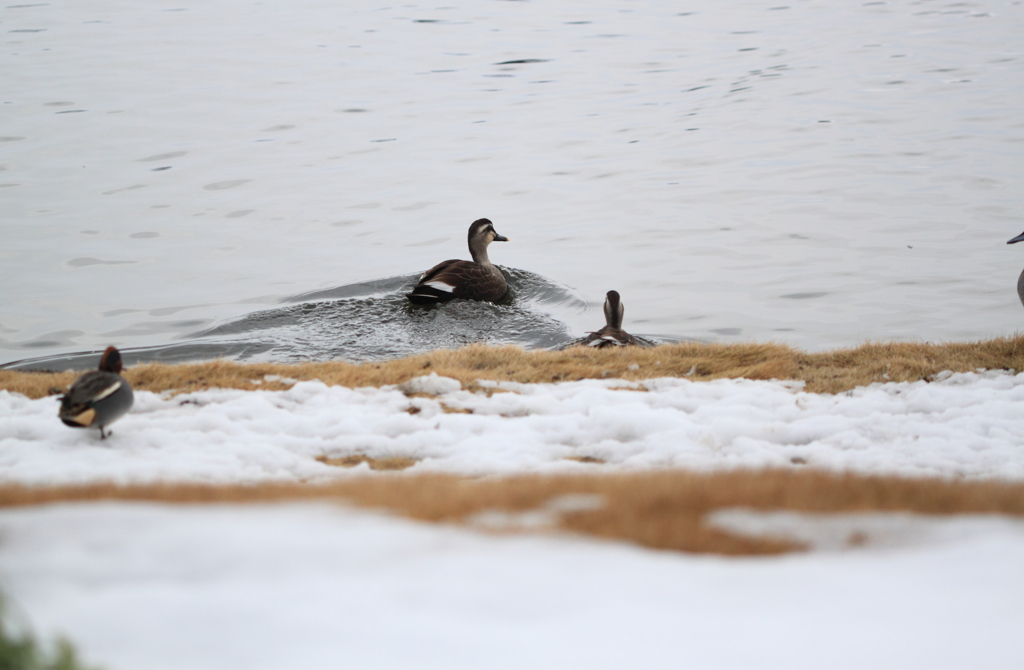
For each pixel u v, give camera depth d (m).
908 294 21.66
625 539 6.38
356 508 7.16
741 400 13.70
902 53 53.91
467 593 5.21
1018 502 7.20
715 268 24.08
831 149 35.53
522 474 10.16
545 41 64.62
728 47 59.81
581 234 27.53
